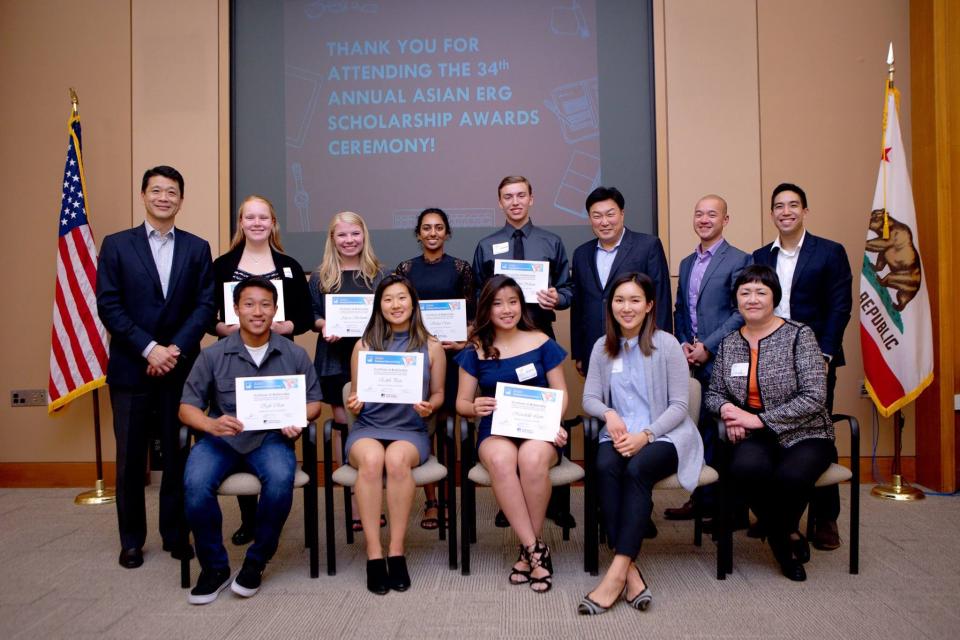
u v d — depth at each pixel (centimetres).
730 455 255
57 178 422
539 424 254
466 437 258
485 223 422
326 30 424
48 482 419
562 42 419
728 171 408
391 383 265
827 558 272
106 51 423
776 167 407
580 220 419
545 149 420
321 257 425
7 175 422
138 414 275
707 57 409
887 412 364
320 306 334
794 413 250
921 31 390
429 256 341
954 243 376
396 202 424
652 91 414
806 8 407
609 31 417
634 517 230
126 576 263
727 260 320
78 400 420
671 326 320
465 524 258
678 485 245
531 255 335
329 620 220
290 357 271
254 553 241
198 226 420
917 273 362
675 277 408
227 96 420
